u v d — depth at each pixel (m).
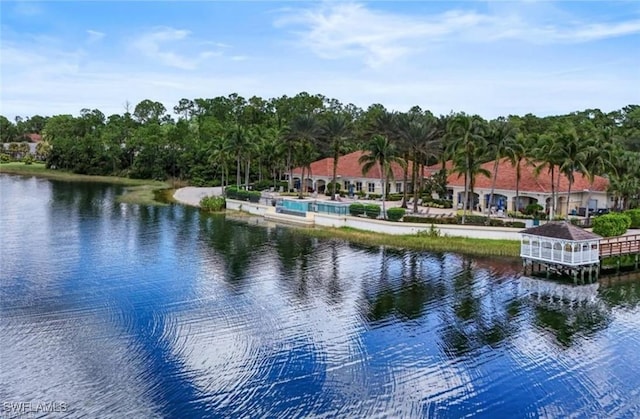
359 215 65.12
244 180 121.44
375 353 27.70
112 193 100.75
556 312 34.75
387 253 51.31
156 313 32.72
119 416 21.33
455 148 61.53
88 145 142.88
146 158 133.75
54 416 21.23
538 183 69.69
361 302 36.06
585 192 71.75
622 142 94.62
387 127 74.94
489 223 57.56
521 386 24.52
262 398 22.92
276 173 117.50
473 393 23.81
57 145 147.38
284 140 89.75
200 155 123.69
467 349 28.48
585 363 26.97
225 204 82.81
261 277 41.75
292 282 40.56
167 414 21.56
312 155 97.94
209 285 39.09
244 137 90.44
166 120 199.50
